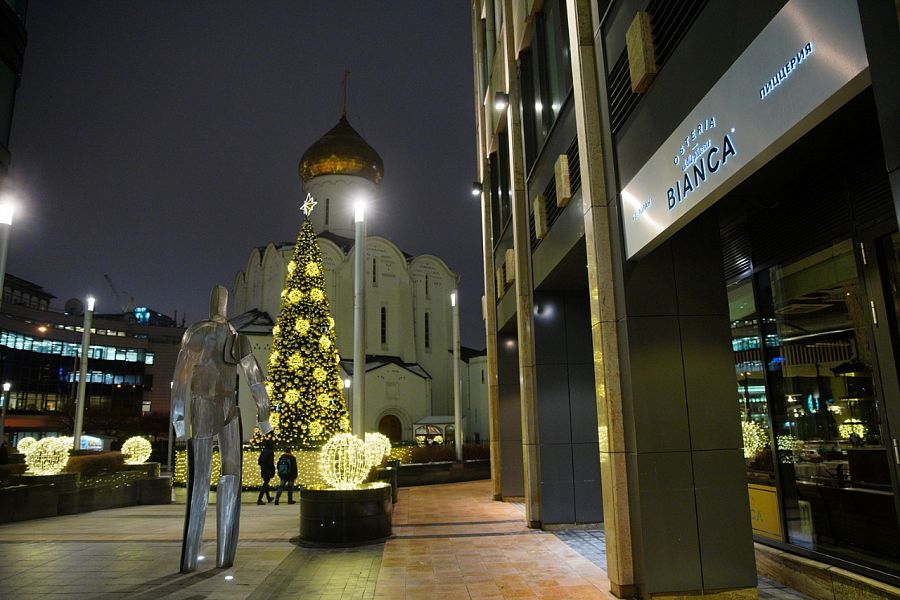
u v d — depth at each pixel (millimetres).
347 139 50438
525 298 12969
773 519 8414
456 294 28406
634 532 6969
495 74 17703
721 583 6707
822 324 7484
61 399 68625
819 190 7309
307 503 10562
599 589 7457
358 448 11289
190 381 8477
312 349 24781
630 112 7172
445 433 44250
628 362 7137
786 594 7355
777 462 8297
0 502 13273
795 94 4055
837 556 7113
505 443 17266
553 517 11758
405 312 48344
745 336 9195
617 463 7203
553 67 11719
